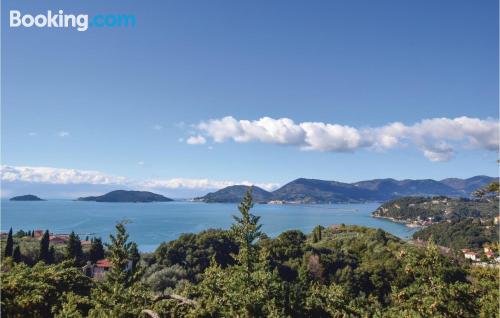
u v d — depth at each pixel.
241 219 23.72
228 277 21.53
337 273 67.50
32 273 21.53
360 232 120.44
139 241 180.38
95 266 78.88
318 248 87.12
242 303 19.05
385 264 66.56
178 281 69.88
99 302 19.17
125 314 18.28
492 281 19.58
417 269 19.41
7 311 18.62
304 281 22.61
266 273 20.92
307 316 20.33
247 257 22.80
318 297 21.19
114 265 21.12
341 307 20.98
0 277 19.98
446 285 18.58
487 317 18.27
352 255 88.56
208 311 18.39
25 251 85.94
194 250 91.00
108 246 21.44
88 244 123.44
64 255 83.38
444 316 18.12
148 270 79.94
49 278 21.38
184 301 19.00
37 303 19.66
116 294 19.25
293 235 94.19
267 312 18.98
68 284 22.17
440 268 18.98
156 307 18.81
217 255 91.69
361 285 64.31
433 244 19.70
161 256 90.31
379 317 20.16
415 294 19.06
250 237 23.41
